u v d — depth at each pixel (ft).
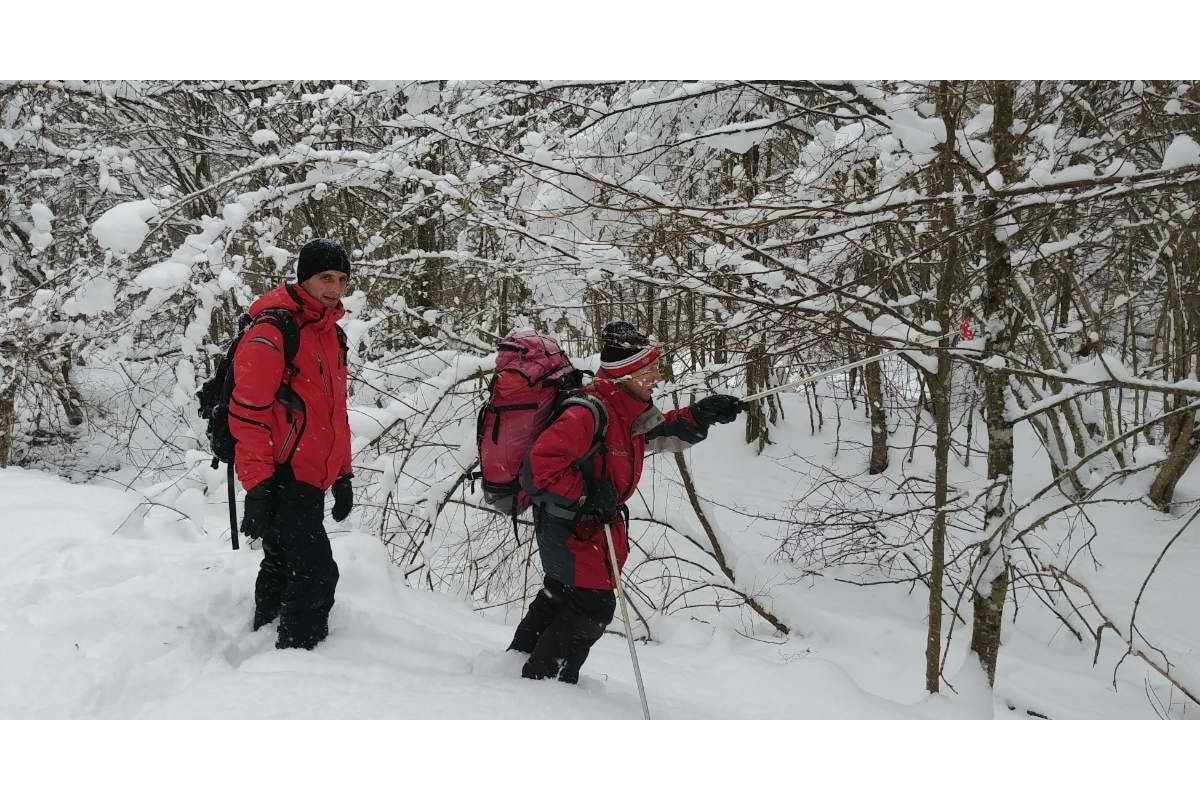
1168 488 28.68
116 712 8.71
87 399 37.99
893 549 18.93
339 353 10.70
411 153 19.80
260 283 25.98
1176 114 14.51
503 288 29.43
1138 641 17.65
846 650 17.15
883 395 34.06
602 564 9.91
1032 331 23.67
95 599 11.09
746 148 17.76
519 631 11.02
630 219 17.31
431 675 9.68
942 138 11.03
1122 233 20.62
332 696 8.62
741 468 38.11
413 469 22.50
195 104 31.55
